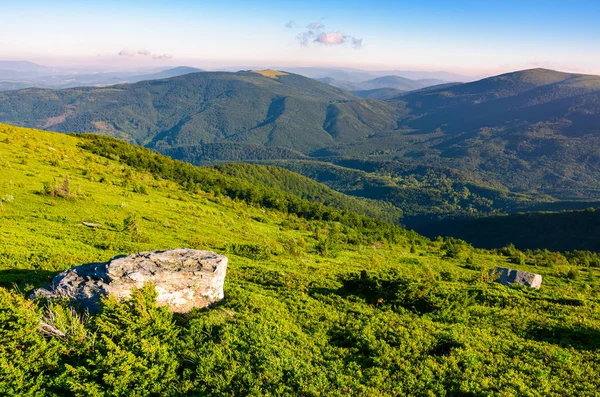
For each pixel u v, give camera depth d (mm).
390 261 47344
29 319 11281
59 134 97625
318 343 14828
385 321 17625
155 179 87562
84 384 10156
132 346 11414
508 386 11969
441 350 15102
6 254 21297
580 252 81562
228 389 11203
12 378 10008
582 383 12516
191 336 13492
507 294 23438
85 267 16062
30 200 38594
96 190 52281
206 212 60156
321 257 40500
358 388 11750
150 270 15484
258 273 25453
